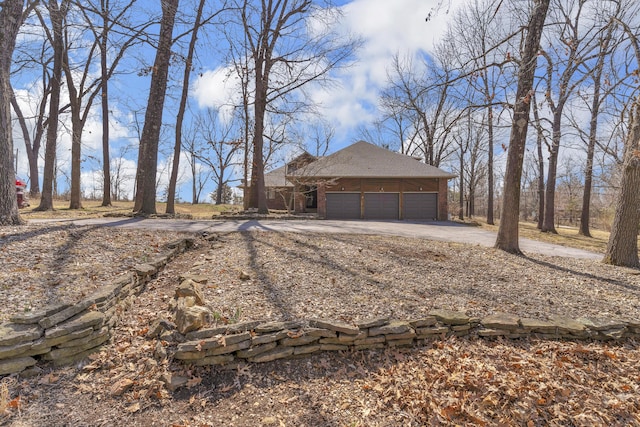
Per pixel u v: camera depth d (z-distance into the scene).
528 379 3.29
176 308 3.73
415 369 3.44
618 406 3.04
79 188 15.77
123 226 8.30
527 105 7.91
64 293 3.84
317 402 3.00
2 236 5.41
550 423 2.84
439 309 4.35
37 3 7.74
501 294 5.17
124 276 4.39
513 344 3.92
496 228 16.50
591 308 4.81
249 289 4.71
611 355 3.76
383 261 6.49
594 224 27.33
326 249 7.11
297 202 22.81
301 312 4.07
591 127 11.29
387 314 4.16
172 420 2.67
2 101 6.46
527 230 18.22
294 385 3.18
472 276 6.02
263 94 17.58
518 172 8.62
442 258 7.22
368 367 3.49
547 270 6.90
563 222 32.16
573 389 3.22
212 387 3.04
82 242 5.81
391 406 2.98
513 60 7.46
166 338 3.33
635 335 4.28
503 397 3.05
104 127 18.25
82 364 3.07
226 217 14.91
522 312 4.53
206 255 6.44
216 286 4.74
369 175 20.36
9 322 2.94
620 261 7.80
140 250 5.92
